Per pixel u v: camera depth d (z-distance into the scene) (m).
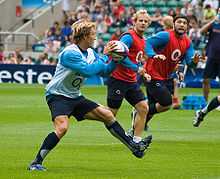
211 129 49.78
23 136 44.75
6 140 42.72
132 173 31.52
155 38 42.59
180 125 51.94
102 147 39.84
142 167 33.25
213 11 99.56
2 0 118.94
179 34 43.09
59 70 31.39
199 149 39.59
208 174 31.38
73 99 31.70
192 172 31.89
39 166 31.62
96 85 95.38
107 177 30.36
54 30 109.12
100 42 101.25
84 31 30.94
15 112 60.22
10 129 48.44
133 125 42.00
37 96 76.81
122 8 109.31
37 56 107.81
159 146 40.56
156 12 104.69
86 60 31.19
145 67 43.94
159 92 43.78
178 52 43.28
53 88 31.56
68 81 31.34
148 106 42.03
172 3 112.44
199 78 92.81
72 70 30.97
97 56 31.77
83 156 36.47
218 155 37.41
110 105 41.94
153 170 32.38
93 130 48.06
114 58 30.45
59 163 34.03
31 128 49.16
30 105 66.88
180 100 73.50
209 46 65.50
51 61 100.69
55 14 117.81
